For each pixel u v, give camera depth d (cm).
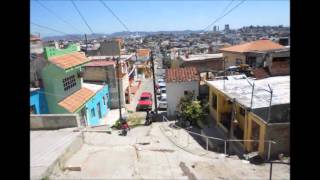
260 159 1250
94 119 2606
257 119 1319
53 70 2052
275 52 2173
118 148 1219
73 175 907
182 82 2523
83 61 2452
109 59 3906
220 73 2778
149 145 1418
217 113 1919
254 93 1645
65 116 1421
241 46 3294
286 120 1280
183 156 1209
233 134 1578
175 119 2428
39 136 1273
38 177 811
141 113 3198
